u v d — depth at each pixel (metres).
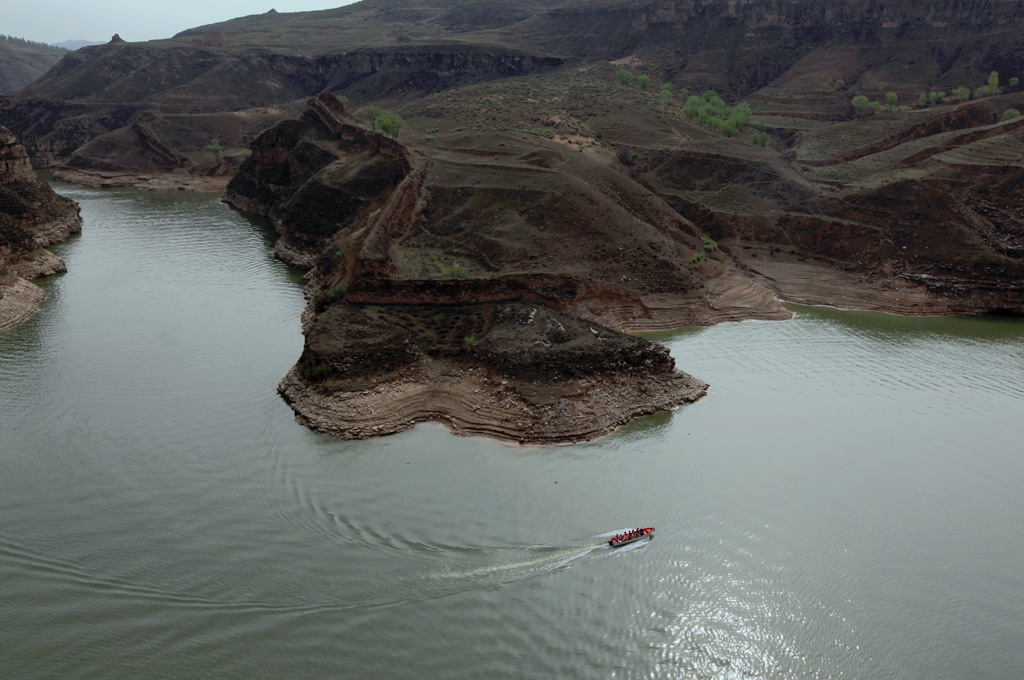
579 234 113.19
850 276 116.19
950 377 85.50
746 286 110.38
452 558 55.03
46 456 66.19
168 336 92.69
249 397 76.69
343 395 71.69
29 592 51.22
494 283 92.62
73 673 45.38
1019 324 104.50
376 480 63.41
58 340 91.12
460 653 47.44
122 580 52.34
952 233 118.75
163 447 67.75
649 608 51.31
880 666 47.25
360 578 52.88
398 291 90.19
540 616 50.50
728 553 56.34
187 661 46.28
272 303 105.12
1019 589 53.31
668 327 99.25
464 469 64.88
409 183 123.31
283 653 47.00
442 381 75.06
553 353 75.50
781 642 49.03
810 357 90.44
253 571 53.34
